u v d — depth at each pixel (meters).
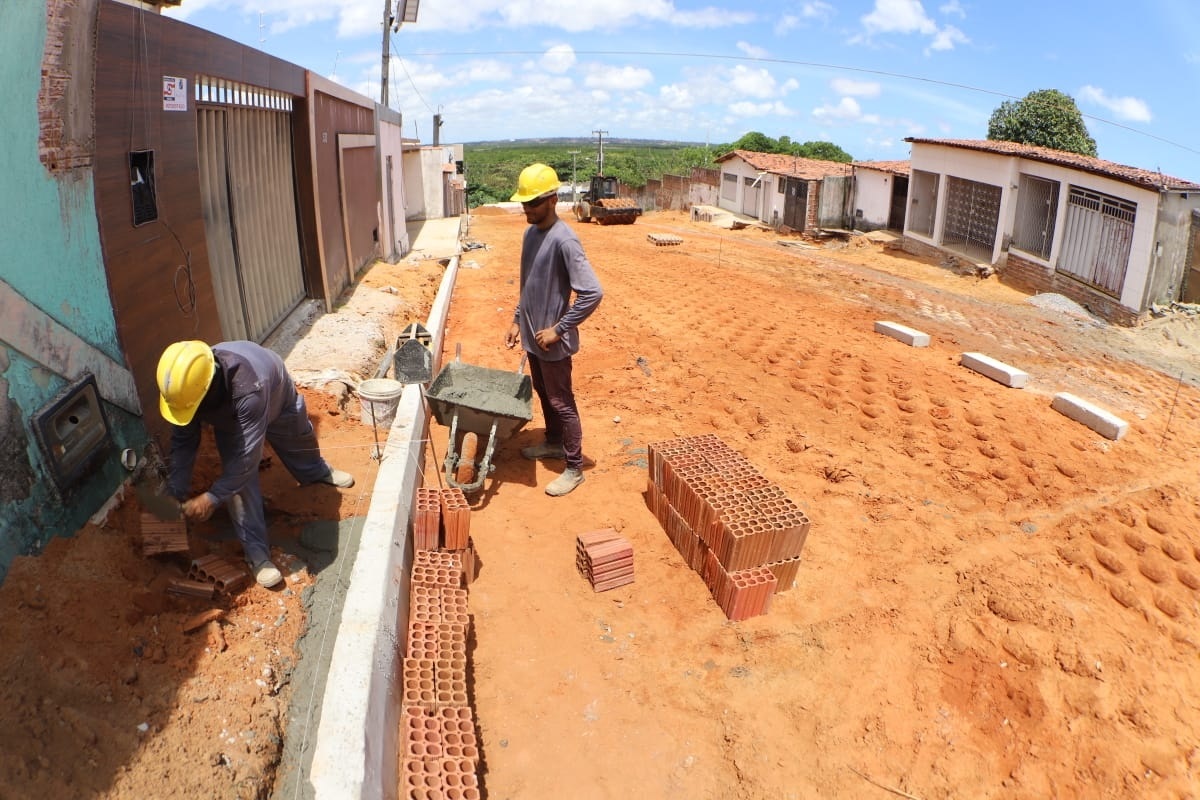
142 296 4.88
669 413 7.79
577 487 6.18
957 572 5.46
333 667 3.58
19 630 3.21
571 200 52.91
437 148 25.12
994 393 8.80
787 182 27.97
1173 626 5.27
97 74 4.32
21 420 3.57
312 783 3.02
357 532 5.12
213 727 3.36
